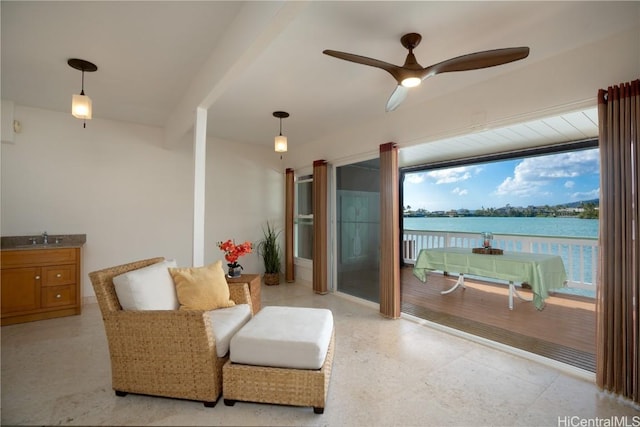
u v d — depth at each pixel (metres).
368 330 3.07
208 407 1.79
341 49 2.19
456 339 2.84
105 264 3.96
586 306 3.79
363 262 4.11
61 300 3.31
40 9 1.83
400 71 1.95
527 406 1.84
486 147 4.12
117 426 1.61
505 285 4.95
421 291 4.63
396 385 2.05
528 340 2.77
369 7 1.76
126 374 1.85
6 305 3.04
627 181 1.85
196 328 1.78
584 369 2.23
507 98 2.49
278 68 2.49
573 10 1.76
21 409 1.74
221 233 4.99
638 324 1.82
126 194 4.11
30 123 3.51
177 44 2.25
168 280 2.29
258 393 1.77
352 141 4.11
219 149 4.96
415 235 6.44
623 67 1.93
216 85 2.27
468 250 4.16
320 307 3.86
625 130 1.86
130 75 2.73
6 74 2.70
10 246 3.21
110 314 1.86
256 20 1.67
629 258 1.85
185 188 4.56
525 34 2.01
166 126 4.11
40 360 2.33
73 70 2.64
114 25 2.01
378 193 3.90
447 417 1.73
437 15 1.83
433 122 3.06
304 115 3.65
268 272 5.18
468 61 1.78
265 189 5.48
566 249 4.44
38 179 3.56
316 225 4.63
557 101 2.22
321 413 1.75
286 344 1.78
